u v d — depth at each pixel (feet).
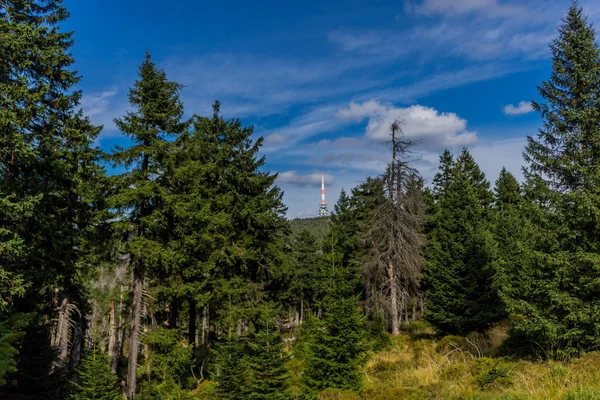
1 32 39.93
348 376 41.83
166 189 61.11
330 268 46.24
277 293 85.71
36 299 54.95
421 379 43.93
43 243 51.31
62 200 53.78
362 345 43.01
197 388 60.18
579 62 45.34
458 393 34.68
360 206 125.18
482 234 81.92
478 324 66.39
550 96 46.83
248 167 80.48
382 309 82.74
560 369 32.27
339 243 114.42
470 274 68.95
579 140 43.86
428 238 115.24
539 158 46.39
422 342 69.26
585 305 40.88
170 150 60.08
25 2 49.14
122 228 56.24
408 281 94.53
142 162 60.23
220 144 77.41
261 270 79.66
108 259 59.93
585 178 42.73
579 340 41.47
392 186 86.17
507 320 67.00
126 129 59.21
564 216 43.73
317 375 42.60
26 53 44.70
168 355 58.18
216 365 45.75
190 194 62.39
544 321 42.27
